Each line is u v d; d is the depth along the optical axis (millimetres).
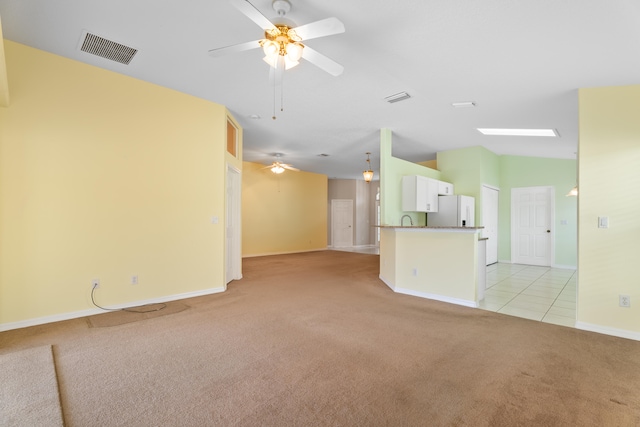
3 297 2824
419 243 4301
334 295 4297
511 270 6328
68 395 1848
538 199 6949
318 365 2258
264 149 7062
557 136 4836
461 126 4887
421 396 1872
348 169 9891
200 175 4160
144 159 3652
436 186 6066
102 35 2678
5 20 2482
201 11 2301
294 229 9984
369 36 2506
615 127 2881
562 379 2078
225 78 3500
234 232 5328
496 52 2551
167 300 3875
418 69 3039
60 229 3105
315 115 4660
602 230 2926
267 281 5238
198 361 2301
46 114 3018
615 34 2107
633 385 2004
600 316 2941
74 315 3191
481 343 2672
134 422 1616
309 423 1624
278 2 2123
